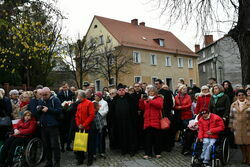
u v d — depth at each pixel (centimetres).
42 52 1274
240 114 649
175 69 3891
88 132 701
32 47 1224
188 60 4156
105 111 780
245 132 643
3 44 1304
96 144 750
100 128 746
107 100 860
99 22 3519
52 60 2247
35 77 2134
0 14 1159
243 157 667
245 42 896
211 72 4347
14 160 657
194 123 725
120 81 3156
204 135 640
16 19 1190
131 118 798
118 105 805
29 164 652
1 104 709
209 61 4434
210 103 738
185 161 697
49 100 673
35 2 1305
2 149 668
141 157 753
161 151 808
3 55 1380
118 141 834
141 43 3525
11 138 679
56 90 1805
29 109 718
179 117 815
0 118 704
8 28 1174
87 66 2823
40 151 709
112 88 888
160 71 3650
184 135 790
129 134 789
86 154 825
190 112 816
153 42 3781
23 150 671
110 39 3350
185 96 823
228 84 870
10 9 1193
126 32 3597
